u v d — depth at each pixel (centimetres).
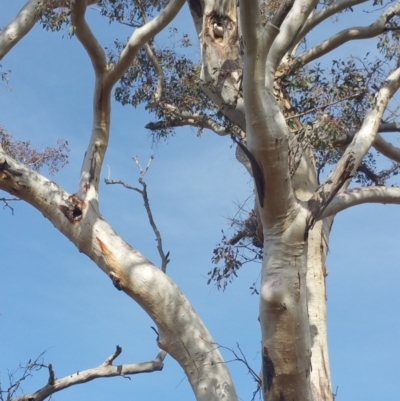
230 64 974
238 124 963
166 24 891
